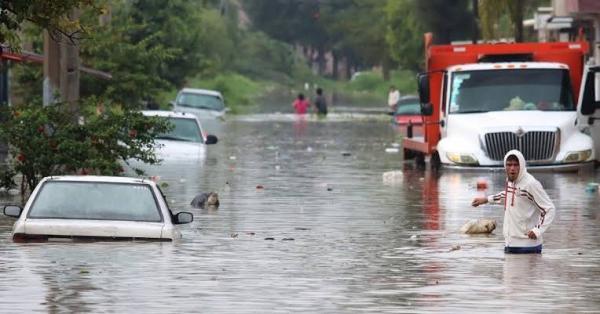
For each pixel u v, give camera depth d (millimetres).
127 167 67625
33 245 36219
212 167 70250
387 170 70688
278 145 96562
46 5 44750
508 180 36719
